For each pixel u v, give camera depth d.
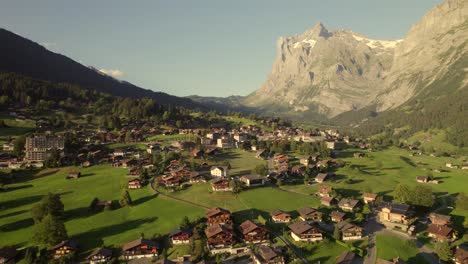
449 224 165.75
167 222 164.12
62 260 133.88
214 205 182.38
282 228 159.38
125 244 145.62
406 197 191.75
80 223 168.00
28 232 159.38
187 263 131.38
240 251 141.38
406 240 149.88
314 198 197.88
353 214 176.00
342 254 136.62
